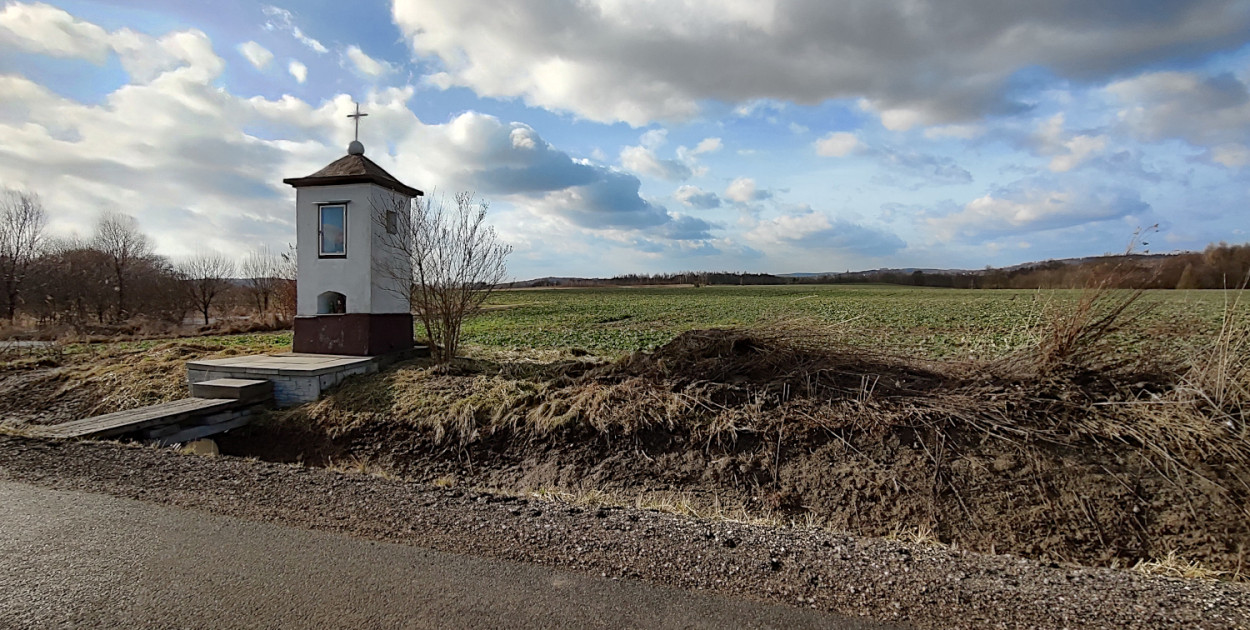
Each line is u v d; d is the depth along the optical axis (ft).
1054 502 19.83
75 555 12.73
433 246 36.83
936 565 12.57
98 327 96.07
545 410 27.81
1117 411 22.59
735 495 22.29
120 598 10.85
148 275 130.00
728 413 25.53
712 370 28.96
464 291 38.06
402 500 16.43
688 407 26.22
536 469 25.23
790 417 24.75
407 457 27.12
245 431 30.66
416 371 34.35
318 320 38.88
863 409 24.36
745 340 31.01
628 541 13.67
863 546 13.75
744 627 9.94
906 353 35.01
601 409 26.94
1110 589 11.46
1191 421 21.15
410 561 12.48
